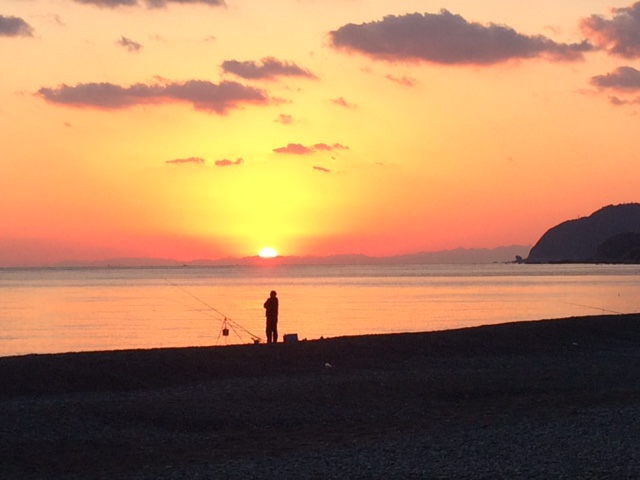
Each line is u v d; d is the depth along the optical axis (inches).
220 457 539.2
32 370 756.0
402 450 546.9
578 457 518.6
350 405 695.7
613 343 1067.9
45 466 517.7
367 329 1975.9
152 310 2864.2
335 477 482.6
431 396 737.0
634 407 681.0
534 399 730.2
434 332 1032.2
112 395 717.3
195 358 833.5
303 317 2385.6
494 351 978.7
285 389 743.1
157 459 536.4
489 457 523.5
